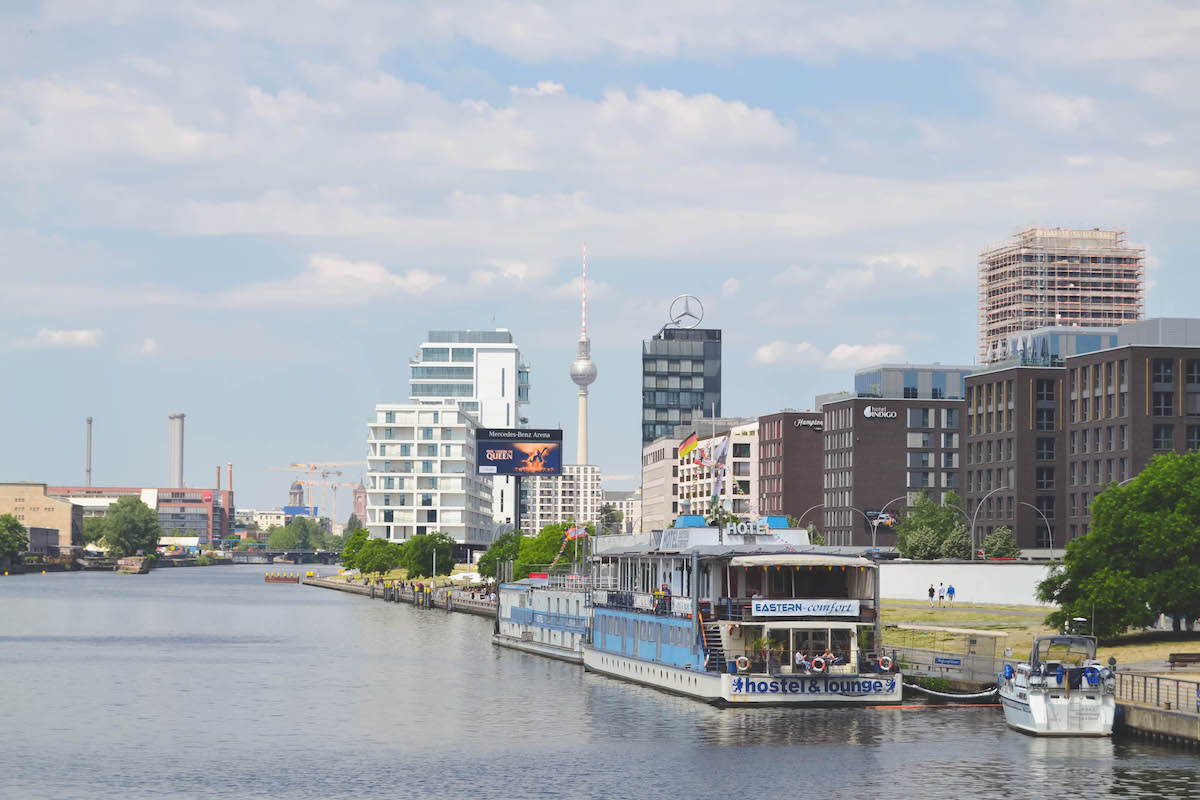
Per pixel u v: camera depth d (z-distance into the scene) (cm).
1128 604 12400
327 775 9188
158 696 13375
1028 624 16288
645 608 13225
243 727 11288
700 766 9231
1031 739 9881
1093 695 9900
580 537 17938
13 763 9688
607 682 13962
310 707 12456
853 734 10175
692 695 11819
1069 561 13225
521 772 9200
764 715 10944
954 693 11550
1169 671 10944
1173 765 8906
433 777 9088
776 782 8738
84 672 15675
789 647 11250
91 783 8975
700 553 11519
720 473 16538
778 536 12312
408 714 11906
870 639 11494
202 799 8494
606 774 9094
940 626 16138
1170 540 12475
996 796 8250
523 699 12756
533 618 18162
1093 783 8475
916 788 8506
